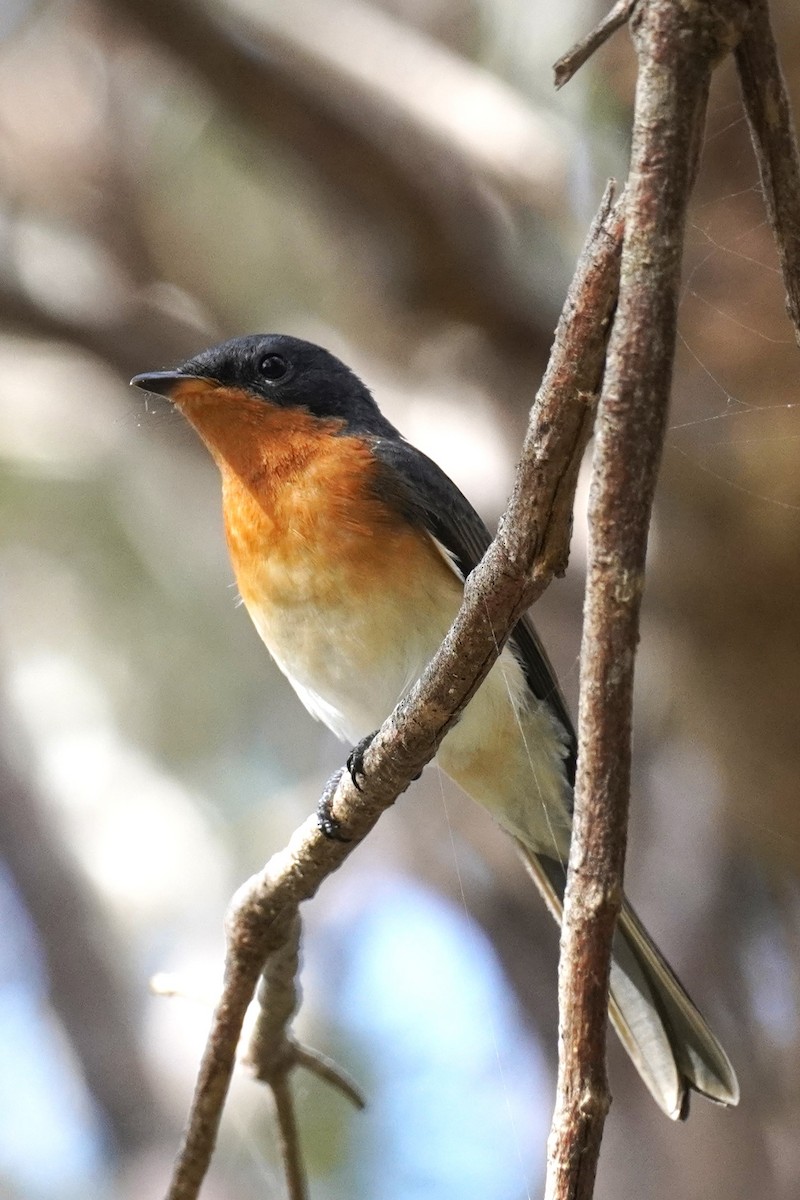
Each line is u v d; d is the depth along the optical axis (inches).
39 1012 497.7
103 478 550.3
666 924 456.1
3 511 546.9
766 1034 442.0
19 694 538.6
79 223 499.5
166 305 503.8
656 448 149.2
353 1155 454.0
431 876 508.1
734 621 411.5
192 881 505.4
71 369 539.5
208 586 556.4
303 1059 251.1
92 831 512.1
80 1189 445.4
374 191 446.9
